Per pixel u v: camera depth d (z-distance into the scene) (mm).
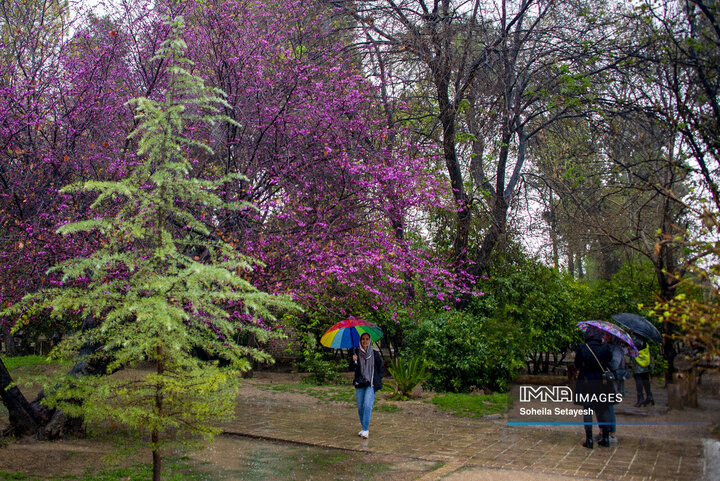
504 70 12164
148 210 4312
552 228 13047
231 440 7090
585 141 12227
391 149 10148
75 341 4211
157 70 8102
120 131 8289
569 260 12883
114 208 6895
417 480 5062
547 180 13766
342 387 12547
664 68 5648
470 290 11797
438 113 12922
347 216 8797
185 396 4215
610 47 11156
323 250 7871
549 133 14141
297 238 8062
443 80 11930
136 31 8672
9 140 7441
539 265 12188
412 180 9117
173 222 7055
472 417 8633
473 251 12758
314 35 10766
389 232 9500
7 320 7398
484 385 11008
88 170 7883
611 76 11328
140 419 4039
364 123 9633
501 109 12312
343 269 8008
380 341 15062
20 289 7031
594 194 10570
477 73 12109
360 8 12109
